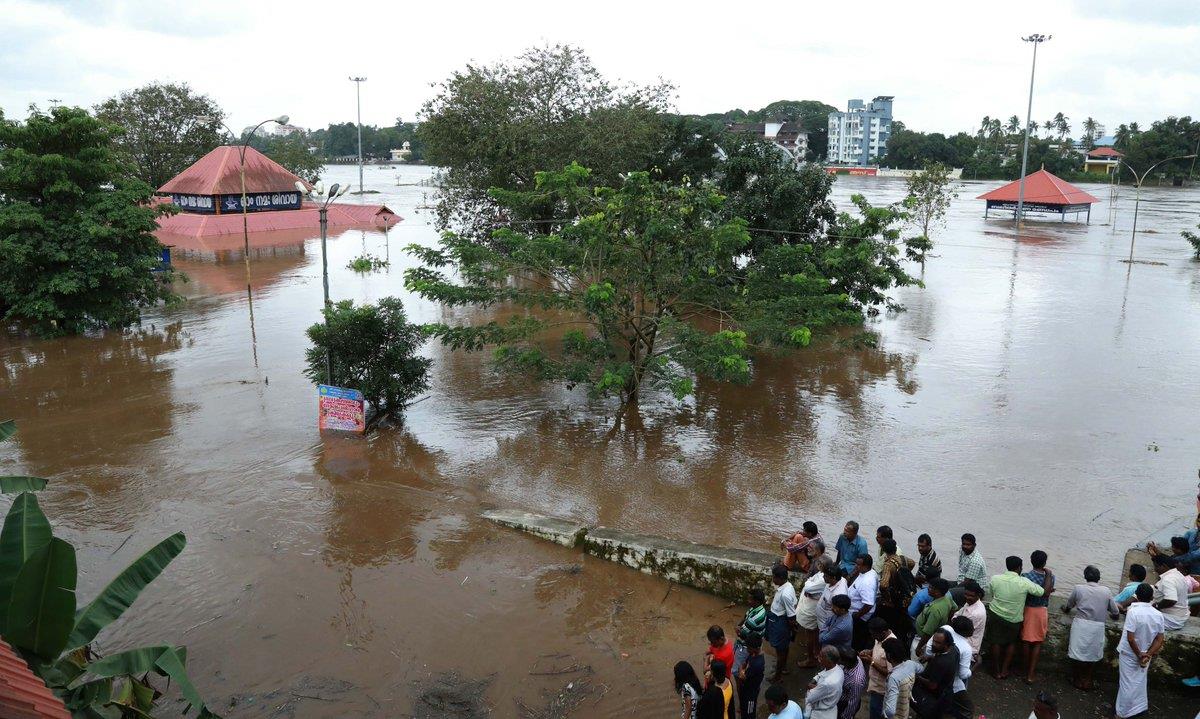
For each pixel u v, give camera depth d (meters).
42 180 24.56
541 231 31.06
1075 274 38.75
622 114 33.94
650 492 14.19
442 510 13.41
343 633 10.02
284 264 41.12
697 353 16.42
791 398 19.52
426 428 17.20
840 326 26.86
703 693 7.24
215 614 10.36
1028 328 27.16
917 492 14.16
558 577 11.44
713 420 17.92
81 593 10.71
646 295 18.08
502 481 14.62
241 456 15.58
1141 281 36.66
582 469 15.17
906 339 25.67
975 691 8.79
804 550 10.30
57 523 12.73
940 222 64.12
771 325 16.83
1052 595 9.80
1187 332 26.39
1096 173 123.56
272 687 8.98
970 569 9.49
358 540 12.36
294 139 77.69
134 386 20.08
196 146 62.09
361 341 17.05
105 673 6.34
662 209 17.67
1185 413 18.27
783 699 6.89
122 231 25.17
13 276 24.53
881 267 25.22
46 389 19.91
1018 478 14.72
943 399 19.42
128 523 12.77
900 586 9.23
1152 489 14.22
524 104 33.59
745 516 13.27
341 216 60.53
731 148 28.81
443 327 17.17
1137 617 8.02
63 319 25.44
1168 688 8.84
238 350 23.64
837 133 170.12
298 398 19.16
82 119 24.67
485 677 9.24
